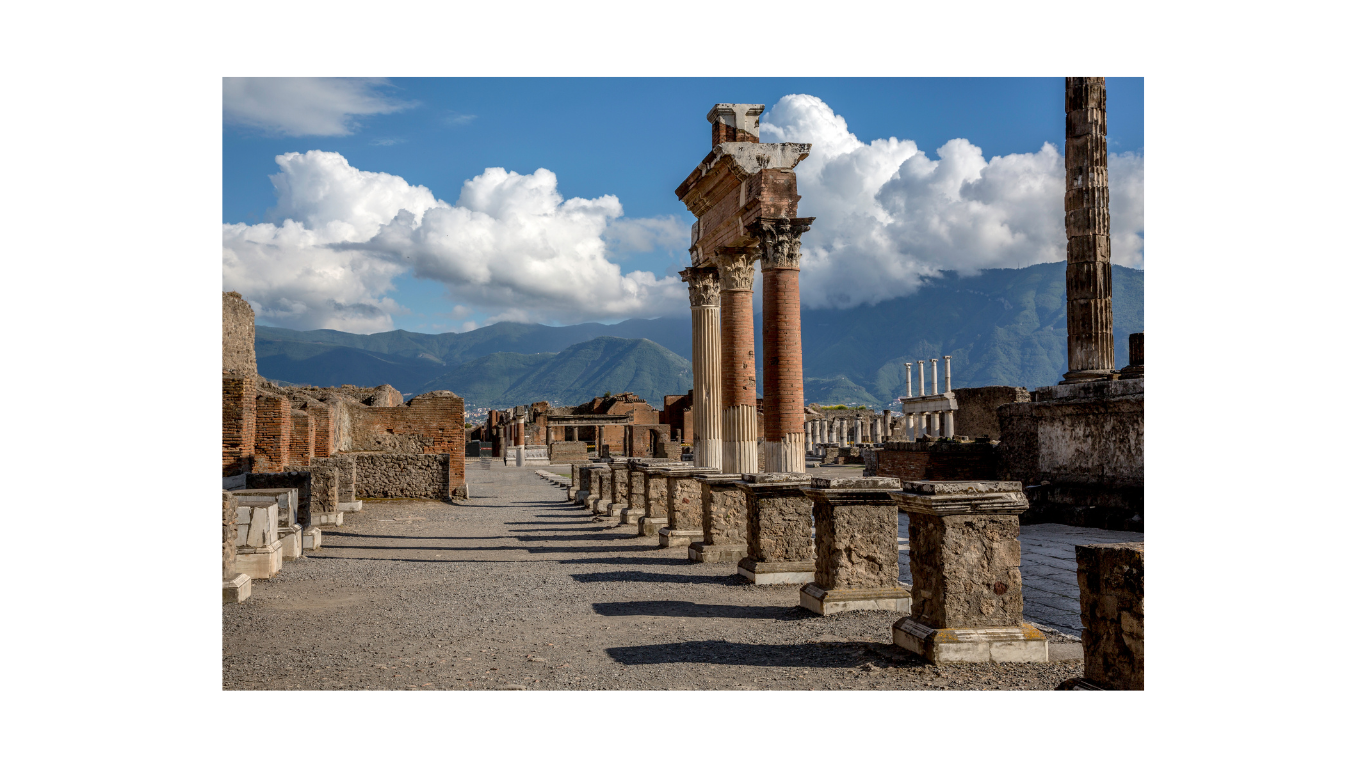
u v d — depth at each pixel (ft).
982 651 23.31
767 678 22.47
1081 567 19.31
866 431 232.12
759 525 39.14
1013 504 24.04
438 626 30.04
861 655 24.75
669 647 26.35
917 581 25.36
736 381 62.90
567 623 30.42
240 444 63.26
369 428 106.32
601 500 82.38
